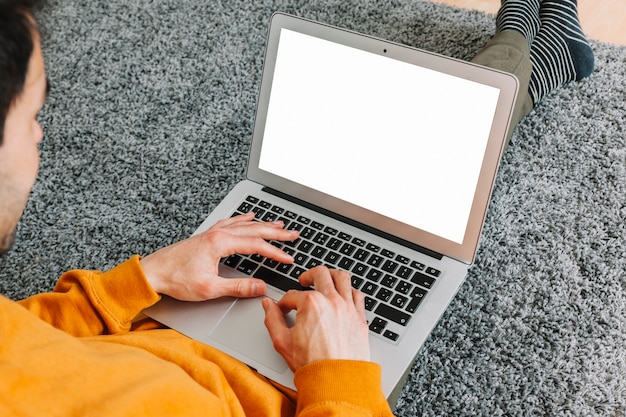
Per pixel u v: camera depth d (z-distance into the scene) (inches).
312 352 34.4
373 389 32.8
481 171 40.6
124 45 68.4
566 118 59.2
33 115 25.9
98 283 38.4
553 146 57.5
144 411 27.4
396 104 42.1
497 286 49.8
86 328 38.0
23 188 26.4
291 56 44.0
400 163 43.0
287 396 37.1
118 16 70.9
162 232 54.7
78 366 27.1
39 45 24.8
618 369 45.4
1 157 24.9
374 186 44.1
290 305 37.1
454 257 42.7
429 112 41.3
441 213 42.4
